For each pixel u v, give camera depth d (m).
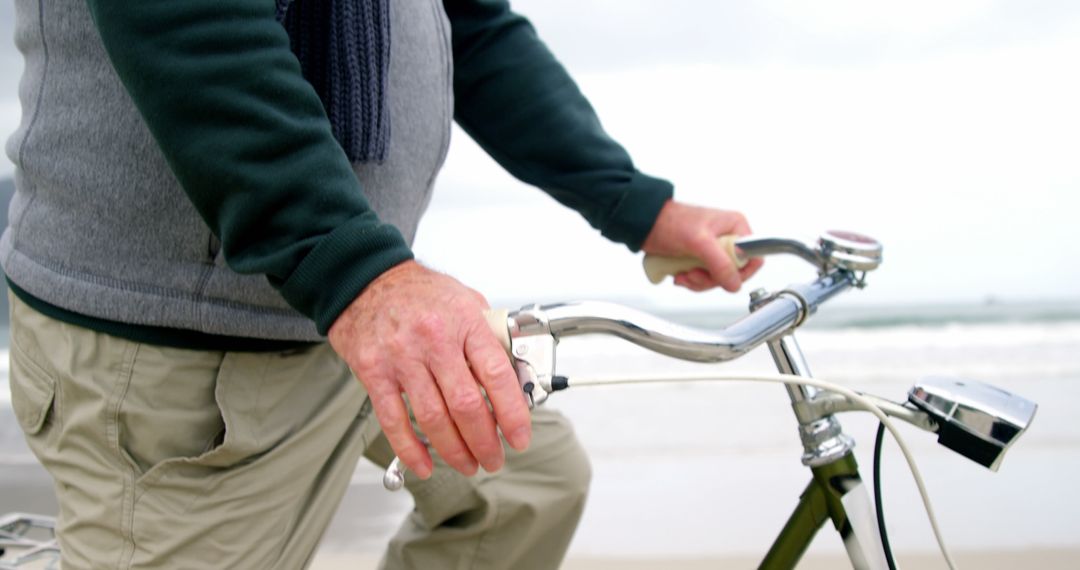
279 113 0.80
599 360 7.82
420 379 0.74
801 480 3.56
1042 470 3.48
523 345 0.77
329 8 0.98
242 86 0.79
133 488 1.00
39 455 1.07
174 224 0.97
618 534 3.00
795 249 1.19
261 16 0.82
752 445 4.13
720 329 0.87
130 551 1.00
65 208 0.98
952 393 0.86
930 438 3.85
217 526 1.01
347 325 0.78
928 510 0.88
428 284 0.77
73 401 1.01
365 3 0.99
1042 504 3.11
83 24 0.94
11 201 1.08
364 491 3.52
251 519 1.04
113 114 0.94
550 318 0.78
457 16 1.41
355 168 1.08
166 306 0.98
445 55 1.20
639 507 3.27
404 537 1.43
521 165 1.44
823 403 0.93
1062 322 13.22
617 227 1.38
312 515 1.14
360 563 2.82
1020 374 6.73
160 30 0.78
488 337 0.75
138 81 0.79
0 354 8.99
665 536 2.97
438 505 1.33
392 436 0.76
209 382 1.03
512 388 0.74
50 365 1.01
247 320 1.01
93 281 0.98
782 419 4.57
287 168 0.79
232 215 0.80
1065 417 4.46
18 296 1.05
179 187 0.95
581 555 2.82
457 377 0.73
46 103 0.98
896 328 12.70
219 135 0.79
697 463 3.86
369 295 0.78
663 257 1.39
